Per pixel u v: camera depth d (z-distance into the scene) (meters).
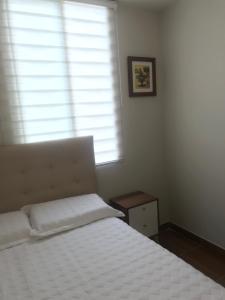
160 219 2.94
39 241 1.63
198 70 2.35
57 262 1.40
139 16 2.54
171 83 2.67
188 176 2.65
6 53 1.97
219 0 2.06
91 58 2.32
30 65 2.07
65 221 1.78
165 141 2.87
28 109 2.10
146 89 2.65
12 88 2.02
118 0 2.35
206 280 1.19
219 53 2.13
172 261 1.35
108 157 2.53
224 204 2.32
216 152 2.31
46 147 2.11
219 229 2.40
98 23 2.32
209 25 2.18
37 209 1.94
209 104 2.30
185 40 2.42
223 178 2.29
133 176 2.71
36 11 2.05
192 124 2.50
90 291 1.16
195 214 2.64
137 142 2.70
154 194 2.87
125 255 1.42
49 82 2.16
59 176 2.19
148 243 1.55
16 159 2.01
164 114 2.82
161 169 2.89
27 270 1.35
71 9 2.19
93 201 2.08
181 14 2.42
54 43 2.14
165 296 1.10
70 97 2.26
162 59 2.73
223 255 2.38
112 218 1.94
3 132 2.02
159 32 2.69
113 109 2.50
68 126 2.28
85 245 1.55
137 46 2.57
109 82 2.44
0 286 1.24
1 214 1.93
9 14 1.95
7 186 1.99
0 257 1.47
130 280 1.21
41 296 1.15
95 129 2.42
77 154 2.25
